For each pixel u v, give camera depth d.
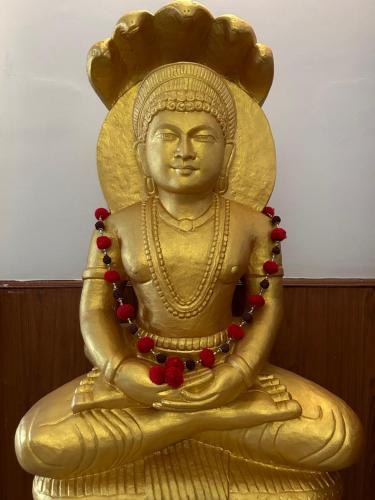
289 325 1.98
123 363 1.44
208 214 1.58
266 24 2.04
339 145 2.08
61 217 2.06
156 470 1.44
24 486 1.99
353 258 2.10
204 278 1.53
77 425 1.41
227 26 1.47
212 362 1.45
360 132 2.07
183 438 1.45
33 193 2.05
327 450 1.42
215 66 1.61
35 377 1.96
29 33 2.02
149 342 1.48
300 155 2.08
